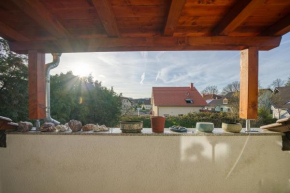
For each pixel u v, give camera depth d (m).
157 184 1.75
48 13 1.36
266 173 1.74
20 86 5.75
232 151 1.74
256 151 1.74
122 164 1.75
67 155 1.77
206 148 1.75
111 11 1.30
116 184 1.76
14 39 1.75
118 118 7.60
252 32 1.72
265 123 5.98
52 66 2.20
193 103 14.48
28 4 1.17
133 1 1.24
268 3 1.25
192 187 1.75
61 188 1.79
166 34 1.67
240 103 1.89
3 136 1.79
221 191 1.75
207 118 4.59
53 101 6.30
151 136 1.74
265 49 1.83
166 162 1.75
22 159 1.79
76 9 1.36
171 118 4.60
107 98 7.83
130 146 1.75
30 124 1.87
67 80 7.11
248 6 1.18
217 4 1.28
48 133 1.76
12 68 5.71
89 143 1.76
